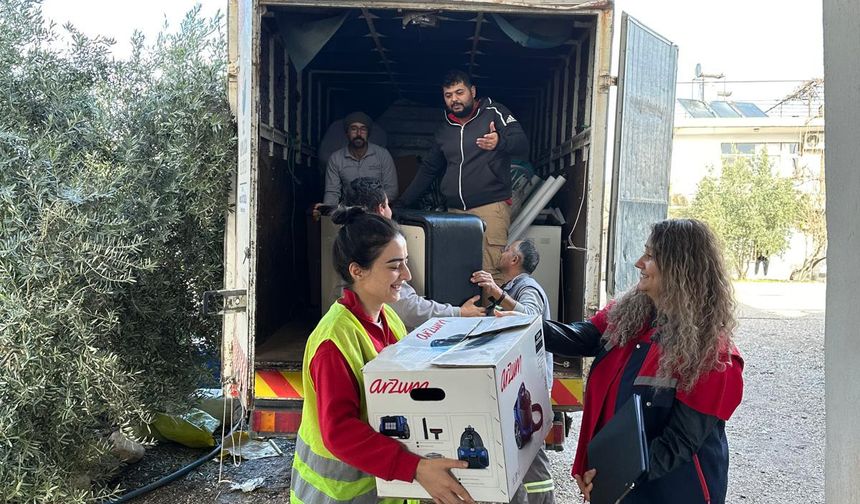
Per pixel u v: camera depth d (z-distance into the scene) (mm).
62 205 3287
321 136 5957
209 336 4406
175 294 4238
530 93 6207
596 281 3367
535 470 2523
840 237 1693
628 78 3455
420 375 1516
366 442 1575
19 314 3021
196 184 3928
